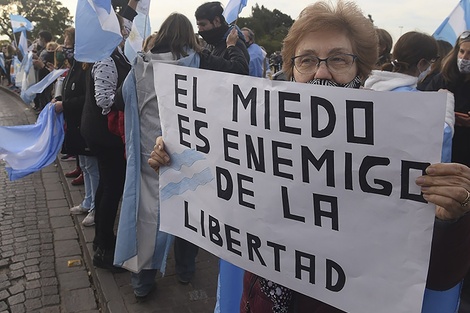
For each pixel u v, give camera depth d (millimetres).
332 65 1225
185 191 1438
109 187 2902
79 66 3539
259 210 1229
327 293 1128
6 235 3930
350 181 1063
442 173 924
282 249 1196
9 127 3699
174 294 2758
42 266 3361
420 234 979
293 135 1135
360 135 1030
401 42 2477
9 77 16672
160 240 2520
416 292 990
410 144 966
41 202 4832
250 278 1339
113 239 3023
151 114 2402
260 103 1187
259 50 5086
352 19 1219
